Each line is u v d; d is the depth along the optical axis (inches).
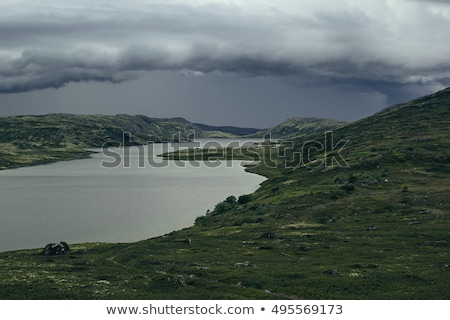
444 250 3410.4
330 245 3791.8
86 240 5132.9
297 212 5575.8
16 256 3836.1
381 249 3538.4
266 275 2694.4
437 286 2349.9
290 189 7367.1
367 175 7362.2
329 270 2748.5
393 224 4515.3
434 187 6250.0
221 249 3801.7
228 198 7165.4
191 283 2586.1
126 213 6786.4
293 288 2389.3
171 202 7765.8
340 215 5236.2
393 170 7834.6
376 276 2596.0
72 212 6860.2
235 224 5442.9
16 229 5674.2
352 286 2386.8
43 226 5861.2
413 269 2770.7
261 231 4704.7
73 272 2970.0
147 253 3683.6
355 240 3946.9
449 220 4507.9
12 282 2559.1
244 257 3410.4
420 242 3700.8
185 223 6107.3
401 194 5861.2
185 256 3511.3
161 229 5748.0
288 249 3690.9
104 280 2674.7
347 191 6432.1
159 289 2429.9
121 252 3838.6
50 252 3885.3
